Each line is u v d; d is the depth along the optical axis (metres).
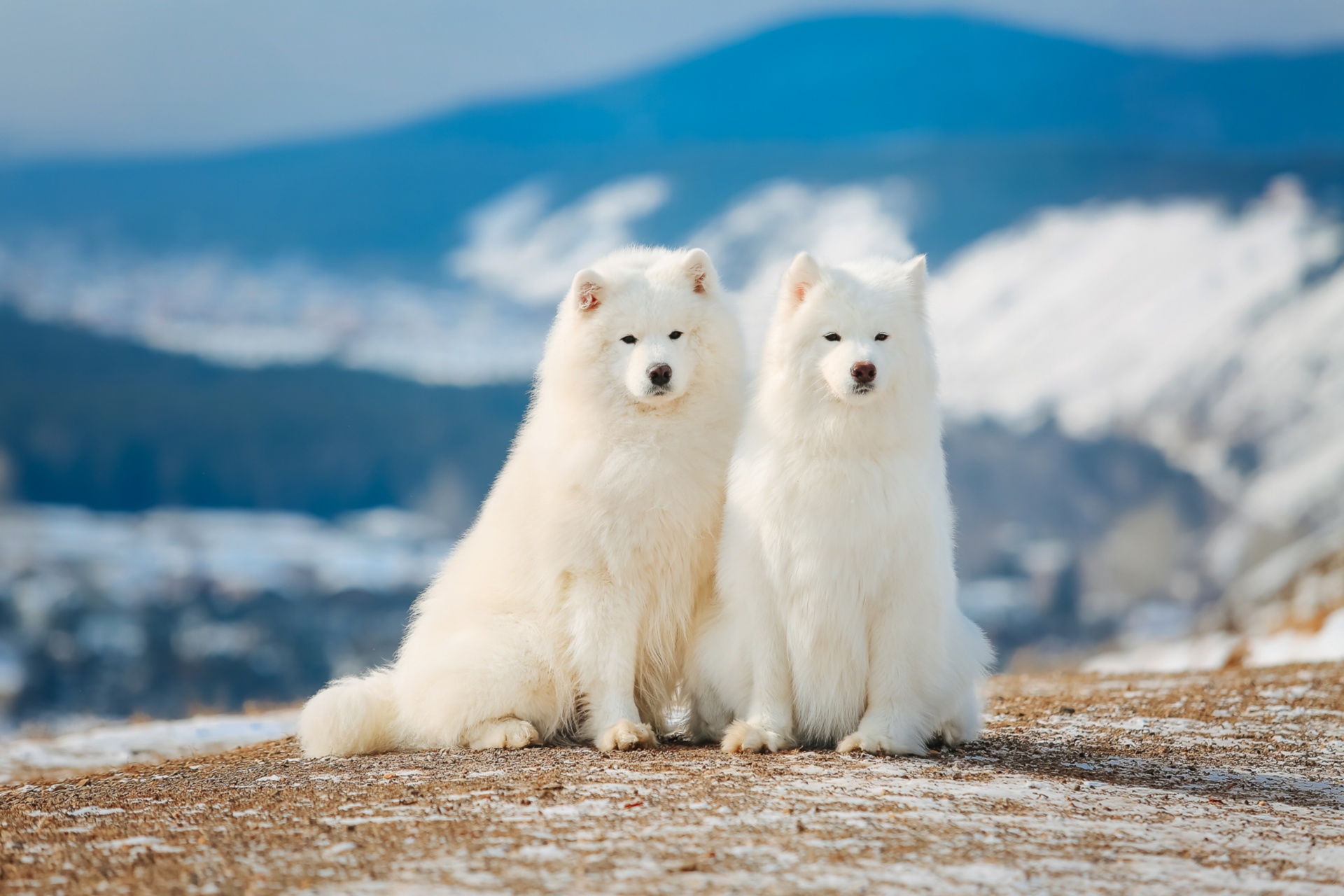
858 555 6.73
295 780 6.51
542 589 7.45
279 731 11.73
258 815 5.49
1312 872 4.64
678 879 4.32
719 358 7.67
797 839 4.83
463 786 5.94
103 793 6.61
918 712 6.97
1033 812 5.41
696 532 7.40
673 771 6.22
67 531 94.94
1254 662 14.71
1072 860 4.66
